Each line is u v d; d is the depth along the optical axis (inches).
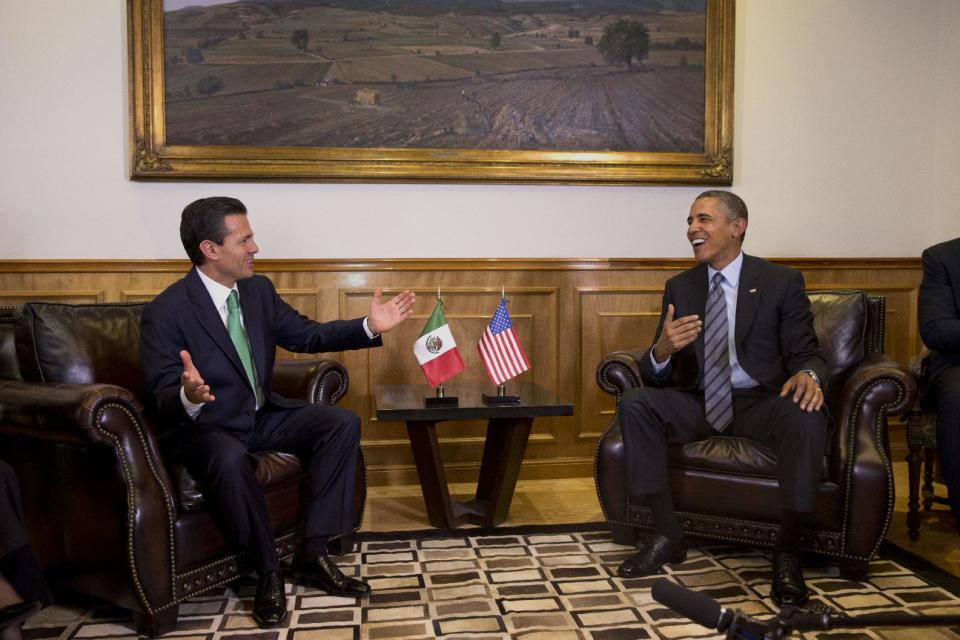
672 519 104.0
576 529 121.4
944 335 111.5
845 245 159.8
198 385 86.7
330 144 143.2
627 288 151.6
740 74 154.4
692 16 149.9
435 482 120.8
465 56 145.6
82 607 94.4
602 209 152.0
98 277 139.3
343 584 96.9
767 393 109.7
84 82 138.3
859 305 116.3
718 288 114.2
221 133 140.3
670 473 108.7
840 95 157.6
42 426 84.9
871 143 159.3
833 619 38.8
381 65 143.7
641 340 152.9
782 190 157.2
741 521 105.0
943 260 116.6
